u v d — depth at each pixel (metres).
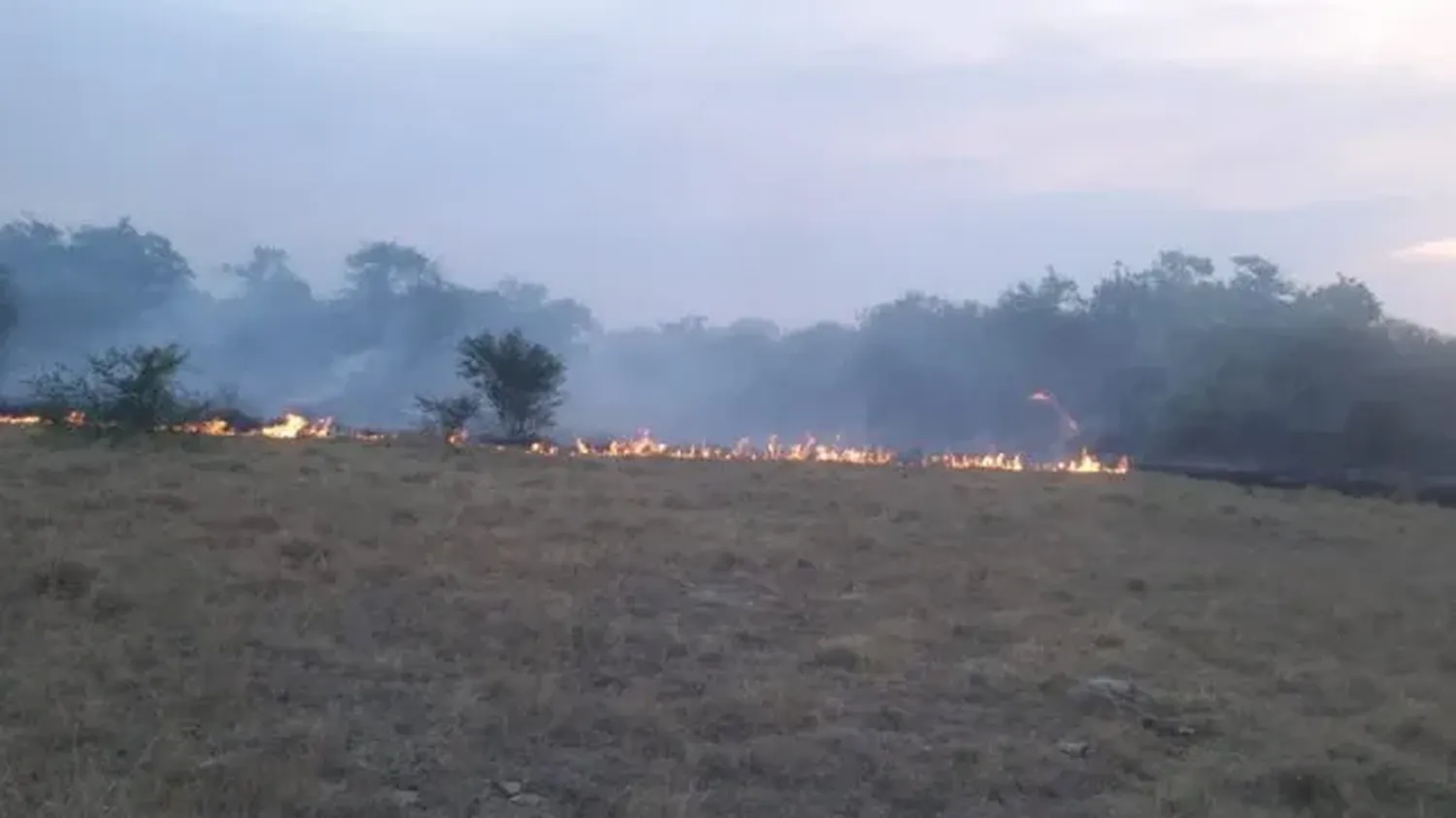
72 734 6.83
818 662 9.08
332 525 11.98
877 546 12.82
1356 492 22.78
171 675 7.90
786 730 7.64
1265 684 9.11
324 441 18.58
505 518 13.04
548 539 12.27
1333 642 10.37
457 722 7.49
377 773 6.75
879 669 8.92
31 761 6.54
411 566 10.76
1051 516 15.34
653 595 10.57
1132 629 10.27
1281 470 28.14
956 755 7.41
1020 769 7.27
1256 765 7.45
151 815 5.95
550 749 7.21
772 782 6.95
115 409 17.19
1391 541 15.45
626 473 17.08
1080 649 9.60
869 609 10.52
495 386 24.62
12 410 20.69
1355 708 8.69
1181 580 12.28
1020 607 10.84
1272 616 11.09
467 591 10.23
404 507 13.05
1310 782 7.24
